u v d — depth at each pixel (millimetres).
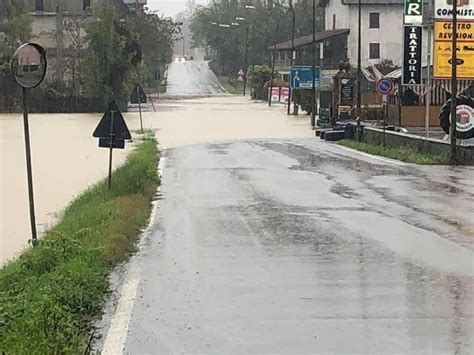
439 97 48812
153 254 12367
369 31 87000
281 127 55438
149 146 36250
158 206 18234
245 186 22156
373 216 16234
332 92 53188
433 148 31203
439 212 16812
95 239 12742
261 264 11445
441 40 35406
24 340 7000
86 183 24578
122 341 7691
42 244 11711
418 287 9828
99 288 9680
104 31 75062
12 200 21344
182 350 7387
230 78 146625
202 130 52156
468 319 8305
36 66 13180
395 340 7574
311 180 23562
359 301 9133
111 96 75438
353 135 41531
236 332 7957
